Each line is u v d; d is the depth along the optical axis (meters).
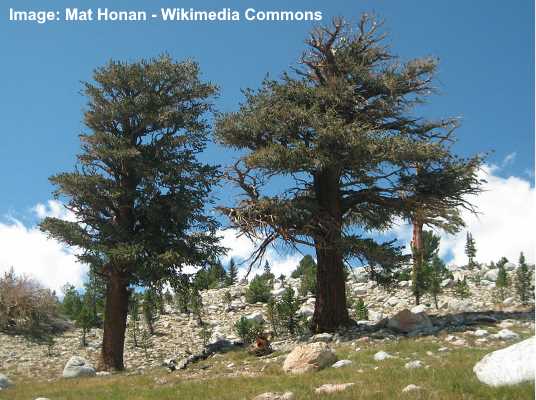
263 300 43.44
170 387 15.23
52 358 31.14
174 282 26.55
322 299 24.17
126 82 27.00
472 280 45.47
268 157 21.23
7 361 30.06
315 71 25.62
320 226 23.17
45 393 16.14
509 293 38.44
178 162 26.72
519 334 19.39
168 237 26.52
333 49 25.44
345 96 23.45
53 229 24.75
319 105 23.89
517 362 10.86
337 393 11.72
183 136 26.70
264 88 24.56
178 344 33.56
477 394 10.50
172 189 26.67
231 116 24.16
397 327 22.02
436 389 11.38
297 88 23.70
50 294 40.12
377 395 11.12
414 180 23.91
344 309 24.16
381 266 24.39
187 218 26.39
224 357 22.27
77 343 35.25
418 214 23.97
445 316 24.59
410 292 40.22
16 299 37.56
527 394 9.73
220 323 37.72
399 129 25.08
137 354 31.53
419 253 35.31
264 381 14.55
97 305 42.03
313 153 21.48
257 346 21.59
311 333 24.22
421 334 20.73
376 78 24.38
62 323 39.69
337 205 24.72
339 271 24.41
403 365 14.87
